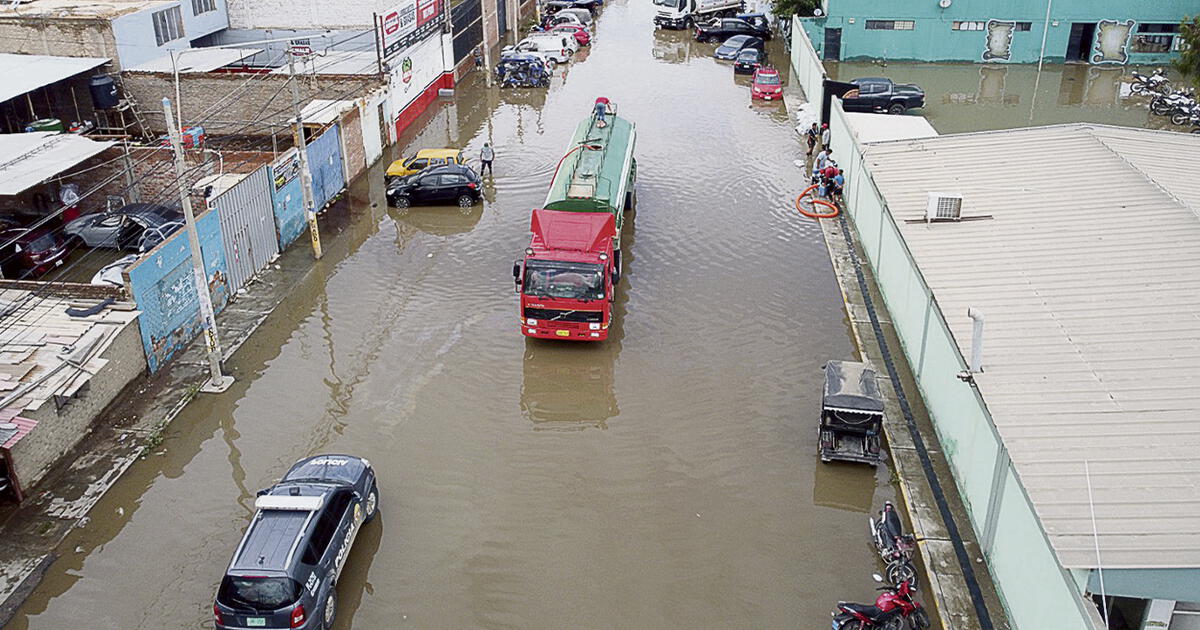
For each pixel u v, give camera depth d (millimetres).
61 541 16859
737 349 23141
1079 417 14891
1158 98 41500
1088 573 11953
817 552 16516
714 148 38344
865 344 23078
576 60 54688
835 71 51281
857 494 17984
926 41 52406
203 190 30594
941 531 16625
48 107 38375
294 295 26062
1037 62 52094
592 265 22031
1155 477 13391
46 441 18438
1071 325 17484
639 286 26391
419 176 32219
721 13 65312
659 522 17328
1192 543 12164
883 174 26516
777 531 17031
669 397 21250
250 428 20172
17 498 17625
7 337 20062
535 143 39375
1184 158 25688
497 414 20719
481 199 33062
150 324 21734
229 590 13766
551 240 22703
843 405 17953
